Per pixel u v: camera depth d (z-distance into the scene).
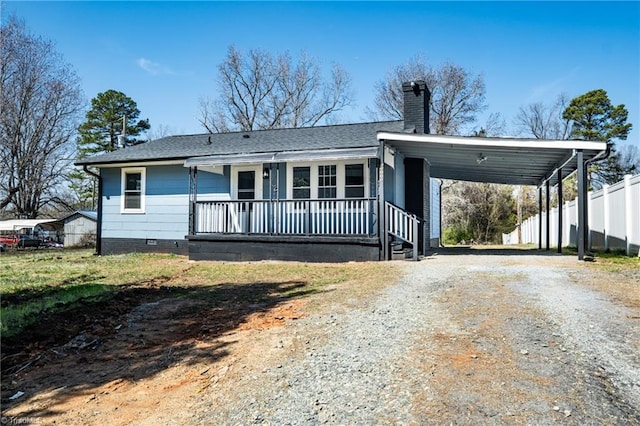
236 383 3.31
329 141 12.41
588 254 11.37
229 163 11.48
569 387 2.92
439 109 34.09
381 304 5.55
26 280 8.33
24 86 26.80
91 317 5.52
